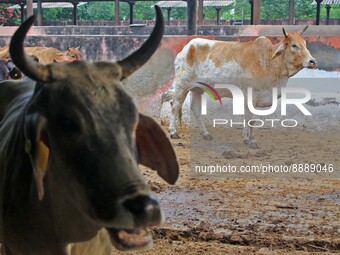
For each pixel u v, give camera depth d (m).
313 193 7.93
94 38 15.82
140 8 38.22
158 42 3.49
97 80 3.24
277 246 5.92
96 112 3.14
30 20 3.20
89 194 3.08
